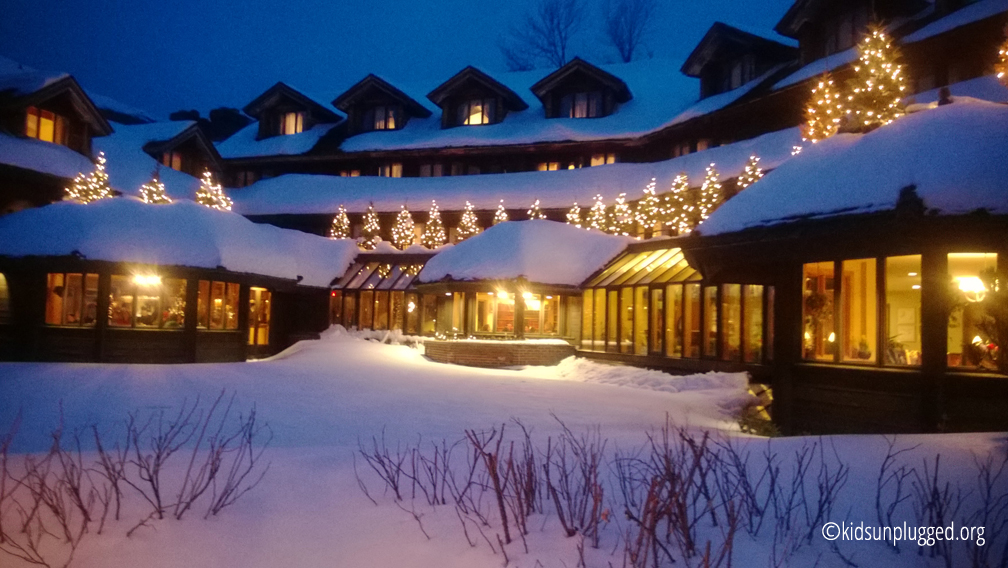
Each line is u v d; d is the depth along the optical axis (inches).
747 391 639.8
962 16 760.3
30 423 436.8
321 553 185.6
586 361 872.9
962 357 394.3
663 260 848.9
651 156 1235.2
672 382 714.2
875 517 197.6
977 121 389.1
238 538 195.3
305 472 267.3
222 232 898.7
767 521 199.3
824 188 422.9
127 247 806.5
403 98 1427.2
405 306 1125.1
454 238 1291.8
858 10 928.3
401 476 262.1
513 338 941.8
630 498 222.2
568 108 1350.9
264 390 615.8
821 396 461.7
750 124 1047.6
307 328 1178.0
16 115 972.6
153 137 1273.4
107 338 815.1
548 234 959.0
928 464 244.5
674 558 175.0
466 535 187.9
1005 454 254.5
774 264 500.7
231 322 924.0
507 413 522.0
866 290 440.8
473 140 1312.7
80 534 185.5
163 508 214.8
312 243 1178.0
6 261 810.8
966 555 173.6
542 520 204.5
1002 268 381.7
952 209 350.9
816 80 883.4
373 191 1332.4
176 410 497.4
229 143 1549.0
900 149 401.1
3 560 174.7
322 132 1485.0
